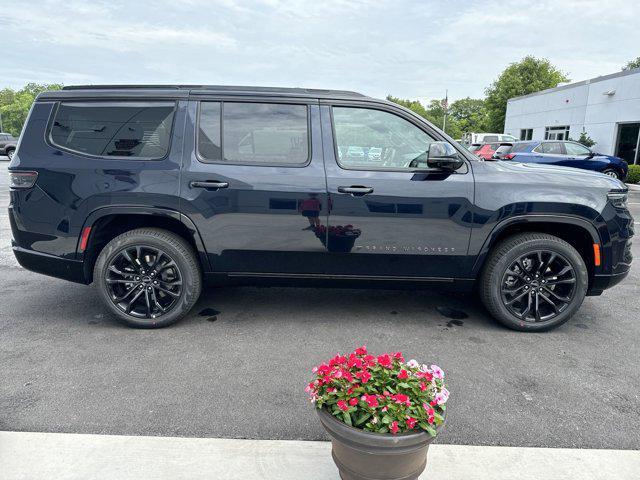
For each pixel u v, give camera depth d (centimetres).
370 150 366
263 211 358
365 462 174
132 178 357
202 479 202
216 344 349
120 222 384
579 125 2230
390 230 360
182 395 276
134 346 344
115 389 282
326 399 182
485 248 365
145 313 375
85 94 367
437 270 372
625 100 1908
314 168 359
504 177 364
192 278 372
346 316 411
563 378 306
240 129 364
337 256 366
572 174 380
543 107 2572
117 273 370
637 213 1066
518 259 370
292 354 334
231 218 359
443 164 352
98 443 224
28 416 252
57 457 214
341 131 366
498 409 269
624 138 1938
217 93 368
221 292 474
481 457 220
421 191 356
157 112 365
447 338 367
